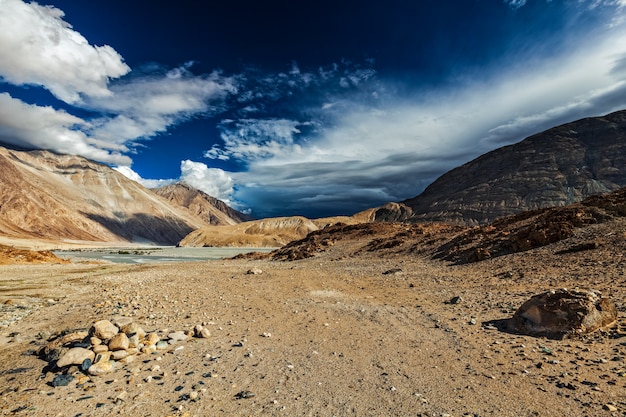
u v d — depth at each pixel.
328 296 19.80
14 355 10.53
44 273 40.19
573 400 6.65
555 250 24.28
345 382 8.00
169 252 164.88
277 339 11.50
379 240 54.06
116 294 22.62
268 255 71.19
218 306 17.66
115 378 8.42
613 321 10.79
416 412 6.52
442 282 22.69
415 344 10.60
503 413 6.35
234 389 7.71
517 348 9.73
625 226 23.59
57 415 6.69
